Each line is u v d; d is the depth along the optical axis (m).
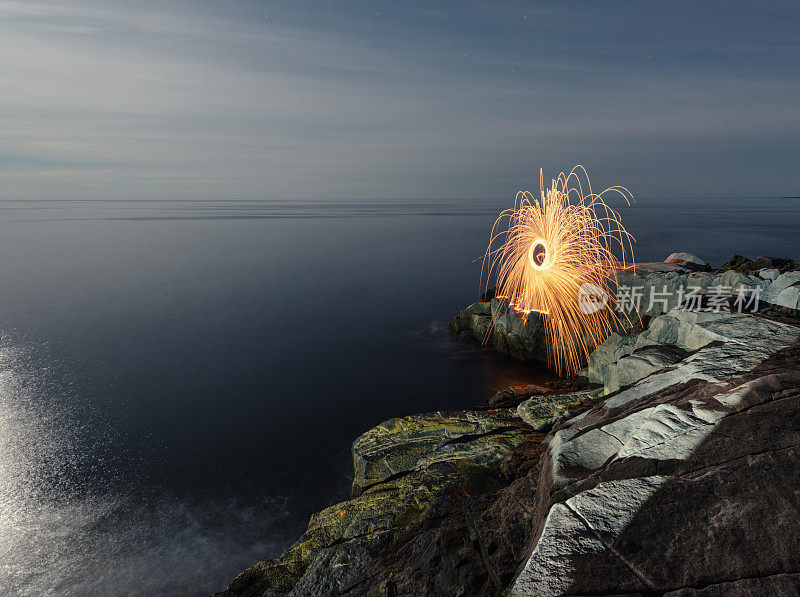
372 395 23.38
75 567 11.96
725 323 8.59
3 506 14.56
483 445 9.40
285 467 16.73
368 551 6.94
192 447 18.38
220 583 11.35
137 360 29.73
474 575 5.09
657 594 3.63
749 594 3.49
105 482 15.90
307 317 40.91
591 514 4.41
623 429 5.81
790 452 4.52
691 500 4.32
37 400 23.38
